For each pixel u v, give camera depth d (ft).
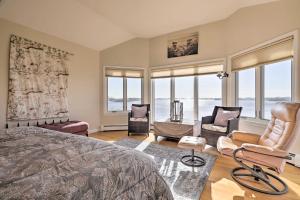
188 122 12.06
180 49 15.17
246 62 11.12
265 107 10.27
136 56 16.71
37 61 10.98
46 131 5.64
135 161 3.46
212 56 13.60
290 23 8.52
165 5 10.82
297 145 8.01
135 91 17.17
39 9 9.76
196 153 9.75
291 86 8.53
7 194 2.08
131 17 12.33
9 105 9.68
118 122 16.30
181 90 15.58
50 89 11.69
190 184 6.35
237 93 12.46
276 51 9.14
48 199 2.11
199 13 12.07
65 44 12.92
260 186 6.31
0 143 4.20
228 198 5.58
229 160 8.68
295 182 6.64
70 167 2.87
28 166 2.84
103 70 15.76
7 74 9.75
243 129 11.54
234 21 11.96
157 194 3.50
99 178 2.73
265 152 5.70
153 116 16.92
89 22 12.13
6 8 9.01
